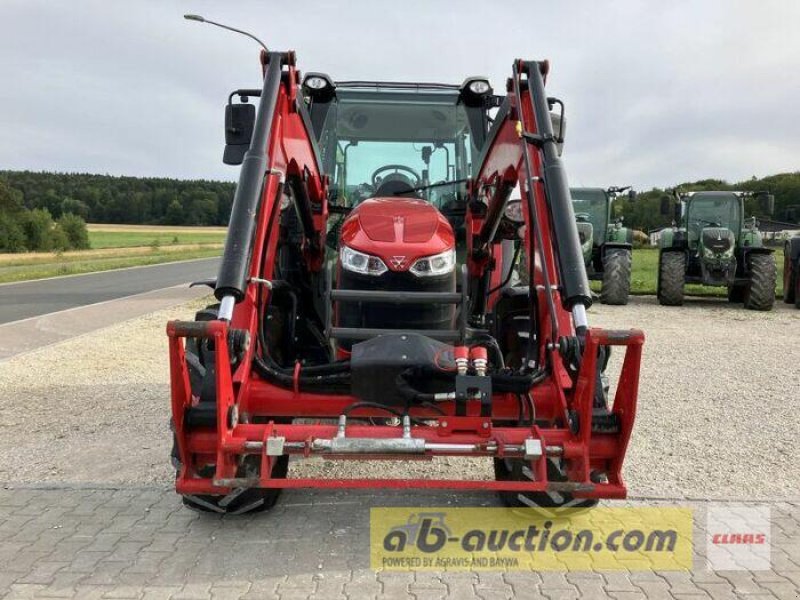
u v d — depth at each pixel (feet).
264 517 11.00
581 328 9.57
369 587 8.93
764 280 39.22
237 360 9.59
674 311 39.45
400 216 12.09
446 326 11.71
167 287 58.65
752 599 8.75
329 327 11.30
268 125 10.89
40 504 11.42
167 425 16.10
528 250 11.41
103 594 8.67
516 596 8.77
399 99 16.22
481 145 16.15
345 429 9.13
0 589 8.76
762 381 21.03
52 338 30.07
